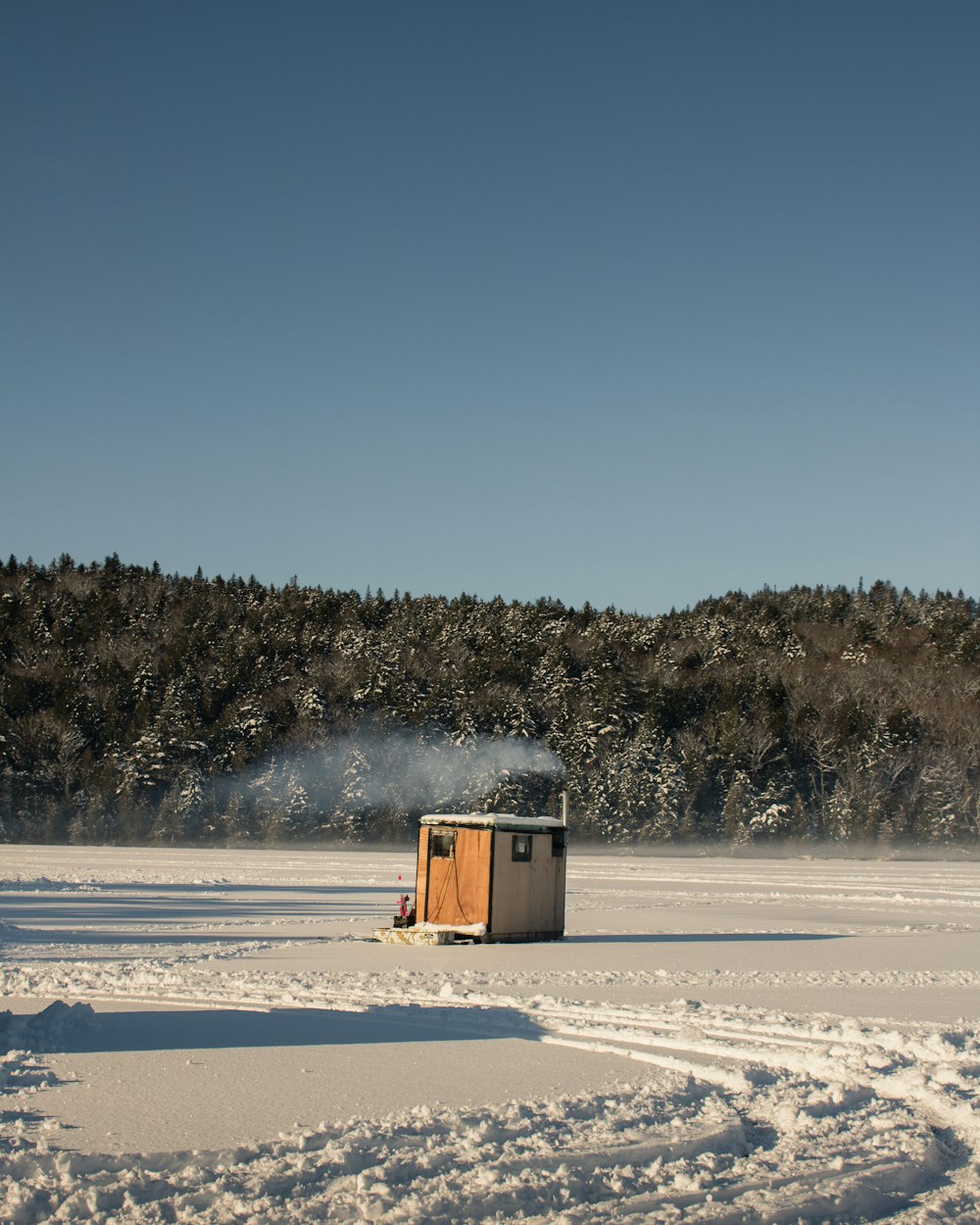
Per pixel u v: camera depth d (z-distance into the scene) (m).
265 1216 5.98
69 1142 7.14
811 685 94.25
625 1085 8.85
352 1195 6.28
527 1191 6.41
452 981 14.26
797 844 71.88
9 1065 9.24
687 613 123.19
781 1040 10.77
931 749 80.19
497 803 73.38
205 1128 7.48
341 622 114.94
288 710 81.50
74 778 76.81
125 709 85.38
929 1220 6.36
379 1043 10.36
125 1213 6.00
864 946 19.69
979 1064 9.81
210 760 77.31
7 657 96.81
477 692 87.25
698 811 75.62
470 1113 7.91
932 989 14.38
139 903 27.66
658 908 28.22
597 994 13.39
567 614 118.44
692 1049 10.30
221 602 121.31
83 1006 10.96
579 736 78.75
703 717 85.38
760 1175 6.91
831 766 79.50
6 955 16.94
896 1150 7.42
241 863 46.50
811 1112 8.22
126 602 116.06
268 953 17.58
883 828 72.31
